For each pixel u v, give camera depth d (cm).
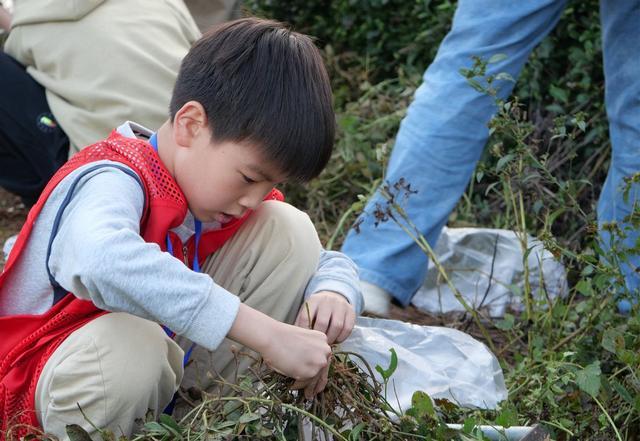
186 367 210
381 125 395
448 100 282
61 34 294
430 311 317
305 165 188
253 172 186
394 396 222
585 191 361
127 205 179
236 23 196
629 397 205
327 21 485
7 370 193
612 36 289
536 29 278
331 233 362
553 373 222
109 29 291
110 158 188
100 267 168
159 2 305
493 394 227
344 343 229
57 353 183
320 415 191
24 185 312
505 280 321
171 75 290
